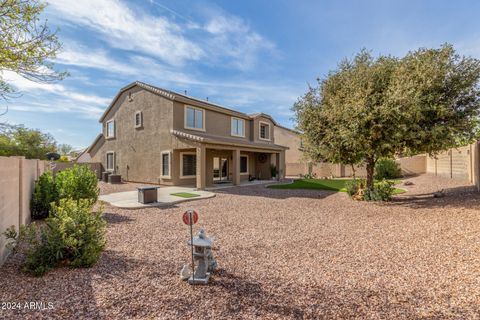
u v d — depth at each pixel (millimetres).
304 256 5152
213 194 13648
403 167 24141
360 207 10188
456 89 10023
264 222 8031
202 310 3236
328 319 3062
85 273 4234
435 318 3039
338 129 10438
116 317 3062
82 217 4801
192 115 18547
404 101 9219
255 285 3900
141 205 10484
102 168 23719
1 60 5684
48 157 18359
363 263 4734
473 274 4105
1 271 4250
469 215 7566
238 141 20641
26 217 7020
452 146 10602
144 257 5039
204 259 4090
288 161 32281
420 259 4820
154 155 18500
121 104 21516
